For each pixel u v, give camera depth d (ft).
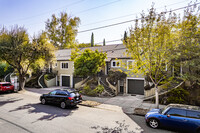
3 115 31.58
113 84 61.26
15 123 26.89
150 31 32.37
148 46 33.12
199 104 40.29
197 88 41.98
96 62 51.80
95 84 65.51
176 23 31.91
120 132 23.66
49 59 66.49
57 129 24.36
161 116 25.14
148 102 46.03
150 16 32.24
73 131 23.67
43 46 64.23
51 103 43.75
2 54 58.95
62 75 86.79
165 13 31.81
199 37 29.76
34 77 87.71
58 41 129.29
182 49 29.81
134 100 48.93
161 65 34.19
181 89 44.01
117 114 33.96
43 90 69.82
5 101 46.14
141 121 29.30
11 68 104.78
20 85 68.03
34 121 28.12
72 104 37.50
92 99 50.03
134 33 34.47
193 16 30.01
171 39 31.30
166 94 44.91
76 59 53.72
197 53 28.25
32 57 63.05
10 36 60.03
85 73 52.54
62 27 128.06
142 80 60.34
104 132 23.50
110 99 50.34
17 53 60.75
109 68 70.28
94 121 28.78
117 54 70.38
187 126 22.79
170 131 24.48
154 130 24.77
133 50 34.24
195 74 31.14
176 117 23.88
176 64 32.01
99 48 84.99
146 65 34.88
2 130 23.67
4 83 61.62
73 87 80.94
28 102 45.11
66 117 30.99
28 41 63.57
